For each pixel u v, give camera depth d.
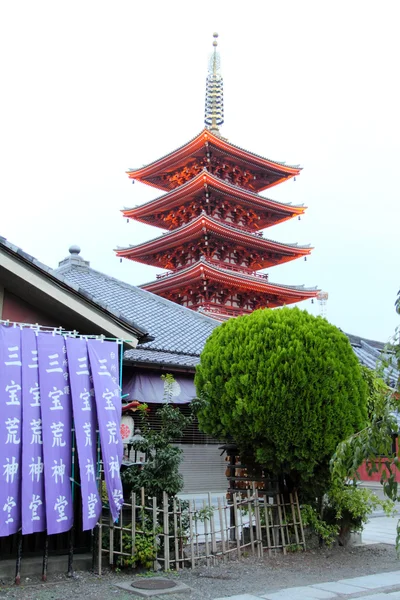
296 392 9.88
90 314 9.23
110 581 8.18
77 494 9.01
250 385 10.12
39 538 8.61
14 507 7.57
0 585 7.66
